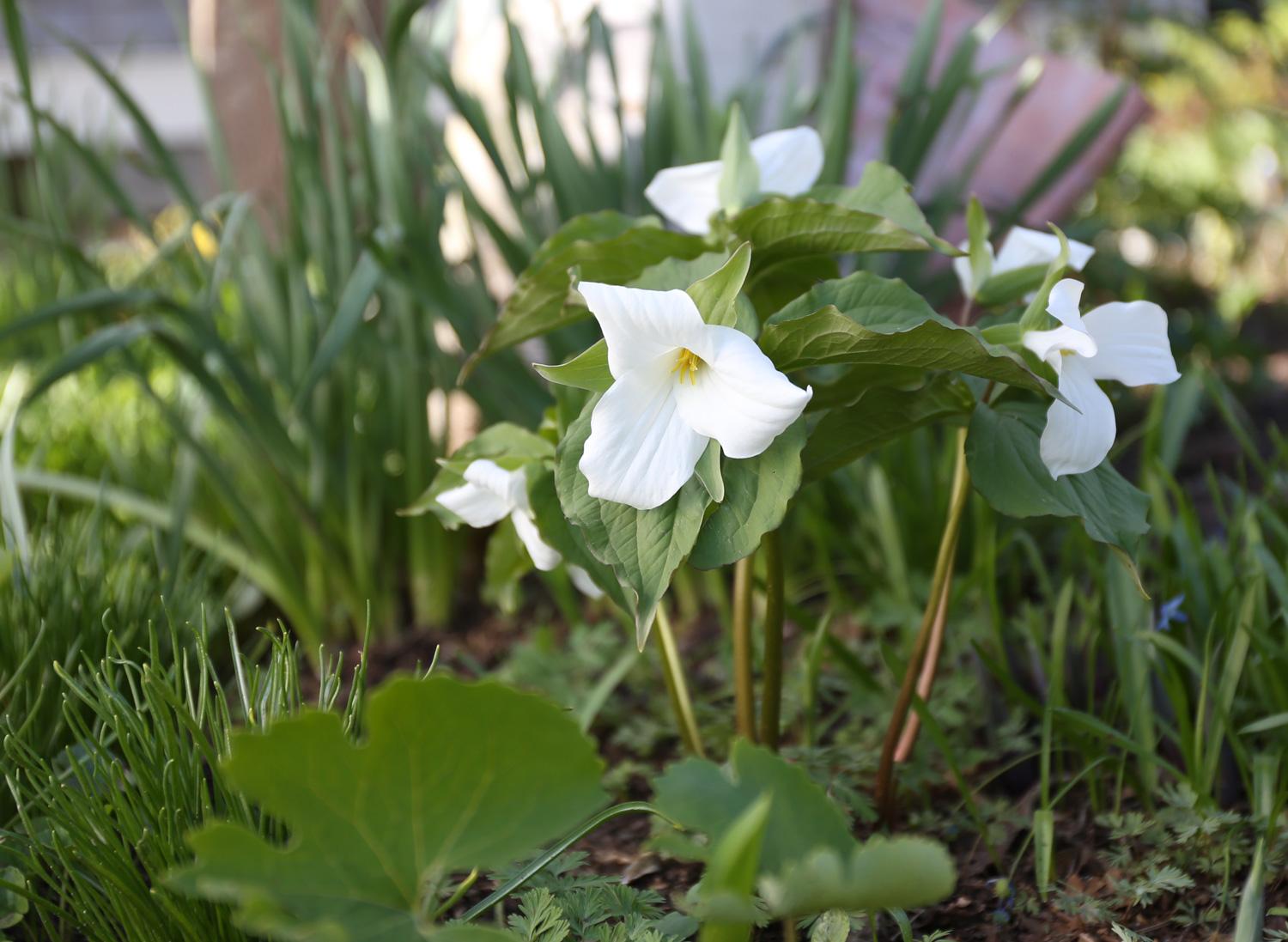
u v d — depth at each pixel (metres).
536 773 0.48
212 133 0.99
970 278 0.64
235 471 1.03
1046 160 1.23
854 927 0.62
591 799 0.48
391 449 0.99
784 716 0.78
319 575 0.96
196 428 1.03
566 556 0.61
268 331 0.96
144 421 1.12
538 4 1.21
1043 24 2.14
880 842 0.46
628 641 0.90
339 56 1.14
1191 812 0.65
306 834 0.47
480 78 1.19
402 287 0.86
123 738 0.57
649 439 0.54
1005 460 0.58
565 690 0.83
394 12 0.88
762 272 0.65
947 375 0.59
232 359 0.87
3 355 1.18
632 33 1.21
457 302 0.91
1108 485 0.60
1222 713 0.66
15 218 1.17
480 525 0.65
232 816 0.57
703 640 0.93
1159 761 0.65
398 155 0.92
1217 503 0.80
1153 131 2.05
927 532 0.91
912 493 0.92
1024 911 0.63
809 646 0.77
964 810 0.70
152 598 0.76
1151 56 2.14
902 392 0.59
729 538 0.55
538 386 0.94
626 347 0.53
